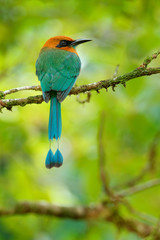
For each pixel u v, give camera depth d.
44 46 10.37
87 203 12.04
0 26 12.13
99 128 9.46
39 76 9.41
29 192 11.53
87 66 12.45
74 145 12.63
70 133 12.71
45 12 12.41
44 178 12.66
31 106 12.15
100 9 12.17
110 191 9.48
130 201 11.04
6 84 12.16
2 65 12.41
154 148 10.34
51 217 10.41
